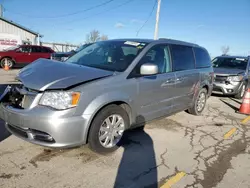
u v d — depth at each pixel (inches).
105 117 127.3
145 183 110.3
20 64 635.5
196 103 222.8
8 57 618.2
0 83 359.6
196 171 124.0
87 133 119.7
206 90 238.1
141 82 145.2
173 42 188.2
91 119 118.2
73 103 111.4
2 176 107.7
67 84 113.3
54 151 133.9
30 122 110.7
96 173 115.6
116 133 137.4
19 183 103.5
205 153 146.5
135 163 127.8
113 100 127.0
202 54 229.9
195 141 164.6
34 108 111.4
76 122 112.5
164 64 171.3
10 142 141.5
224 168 129.2
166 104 174.6
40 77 120.5
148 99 154.0
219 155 145.0
